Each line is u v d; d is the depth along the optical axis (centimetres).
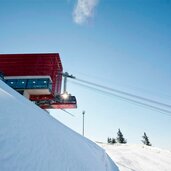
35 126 675
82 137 1513
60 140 772
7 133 482
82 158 807
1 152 395
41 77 4069
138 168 1373
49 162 507
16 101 781
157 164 1586
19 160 412
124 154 1959
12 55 4372
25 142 507
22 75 4134
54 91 4219
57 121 1287
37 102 4138
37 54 4353
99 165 967
